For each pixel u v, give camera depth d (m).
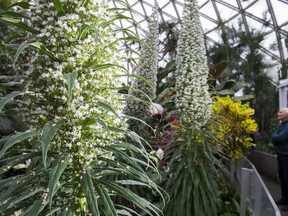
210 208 2.39
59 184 1.12
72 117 1.08
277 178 5.60
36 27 1.15
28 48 1.20
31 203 1.21
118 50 1.28
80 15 1.11
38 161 1.39
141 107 3.13
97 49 1.14
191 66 2.65
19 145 1.60
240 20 10.02
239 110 3.48
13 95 1.00
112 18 1.21
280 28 9.59
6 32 2.84
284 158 3.86
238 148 3.43
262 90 8.45
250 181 2.58
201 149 2.60
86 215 1.18
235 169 3.59
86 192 1.03
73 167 1.15
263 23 9.59
